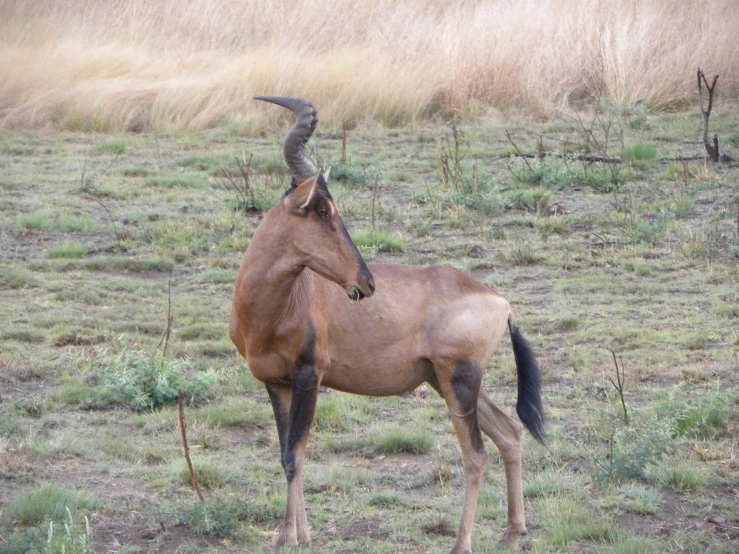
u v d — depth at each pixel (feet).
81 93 215.51
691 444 78.48
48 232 142.10
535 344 101.14
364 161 183.21
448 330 62.23
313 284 60.95
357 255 58.44
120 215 150.20
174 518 65.10
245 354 62.64
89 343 100.78
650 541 62.08
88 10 274.57
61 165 179.83
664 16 247.09
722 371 91.30
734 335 100.22
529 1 247.29
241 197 153.99
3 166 177.78
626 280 120.78
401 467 75.92
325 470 74.18
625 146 184.65
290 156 59.77
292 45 249.75
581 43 233.14
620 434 74.54
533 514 67.87
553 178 166.40
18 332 101.40
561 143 192.65
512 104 223.10
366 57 232.32
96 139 202.69
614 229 142.41
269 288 58.85
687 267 125.08
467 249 132.46
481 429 64.28
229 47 257.14
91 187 163.02
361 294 58.54
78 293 115.55
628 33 234.79
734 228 139.03
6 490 69.05
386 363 62.59
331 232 58.39
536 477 72.69
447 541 63.46
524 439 80.23
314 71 223.30
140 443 78.89
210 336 104.17
